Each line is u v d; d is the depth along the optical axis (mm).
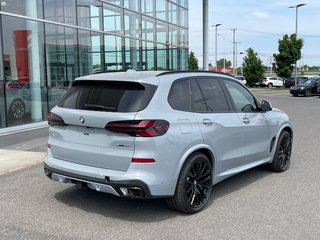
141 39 20625
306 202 5574
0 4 11914
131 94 4785
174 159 4797
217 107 5711
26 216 5070
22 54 12891
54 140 5309
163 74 5164
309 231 4578
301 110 20000
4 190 6168
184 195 4961
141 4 20562
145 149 4566
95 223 4832
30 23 13164
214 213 5168
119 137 4633
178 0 25281
